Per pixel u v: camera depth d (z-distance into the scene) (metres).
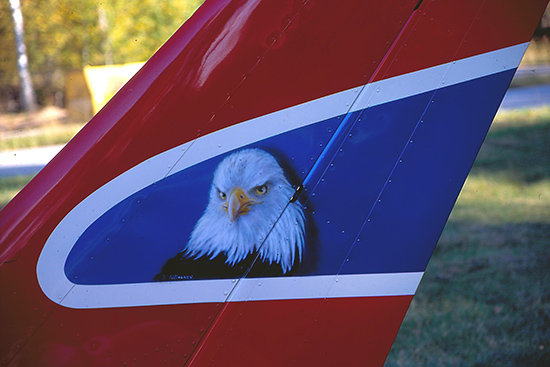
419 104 2.36
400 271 2.39
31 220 2.19
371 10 2.32
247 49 2.26
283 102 2.29
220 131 2.26
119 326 2.24
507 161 10.54
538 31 3.53
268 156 2.29
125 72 5.89
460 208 8.45
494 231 7.53
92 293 2.22
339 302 2.36
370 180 2.36
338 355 2.37
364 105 2.33
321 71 2.30
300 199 2.32
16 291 2.18
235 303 2.29
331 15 2.29
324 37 2.30
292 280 2.33
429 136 2.37
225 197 2.27
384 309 2.38
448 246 7.14
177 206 2.25
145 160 2.23
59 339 2.21
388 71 2.33
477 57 2.37
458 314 5.62
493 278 6.29
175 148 2.24
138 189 2.23
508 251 6.93
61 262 2.20
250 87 2.27
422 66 2.35
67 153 2.22
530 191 9.02
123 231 2.23
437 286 6.17
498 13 2.37
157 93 2.24
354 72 2.32
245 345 2.31
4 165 11.74
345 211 2.35
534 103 14.52
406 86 2.35
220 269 2.28
